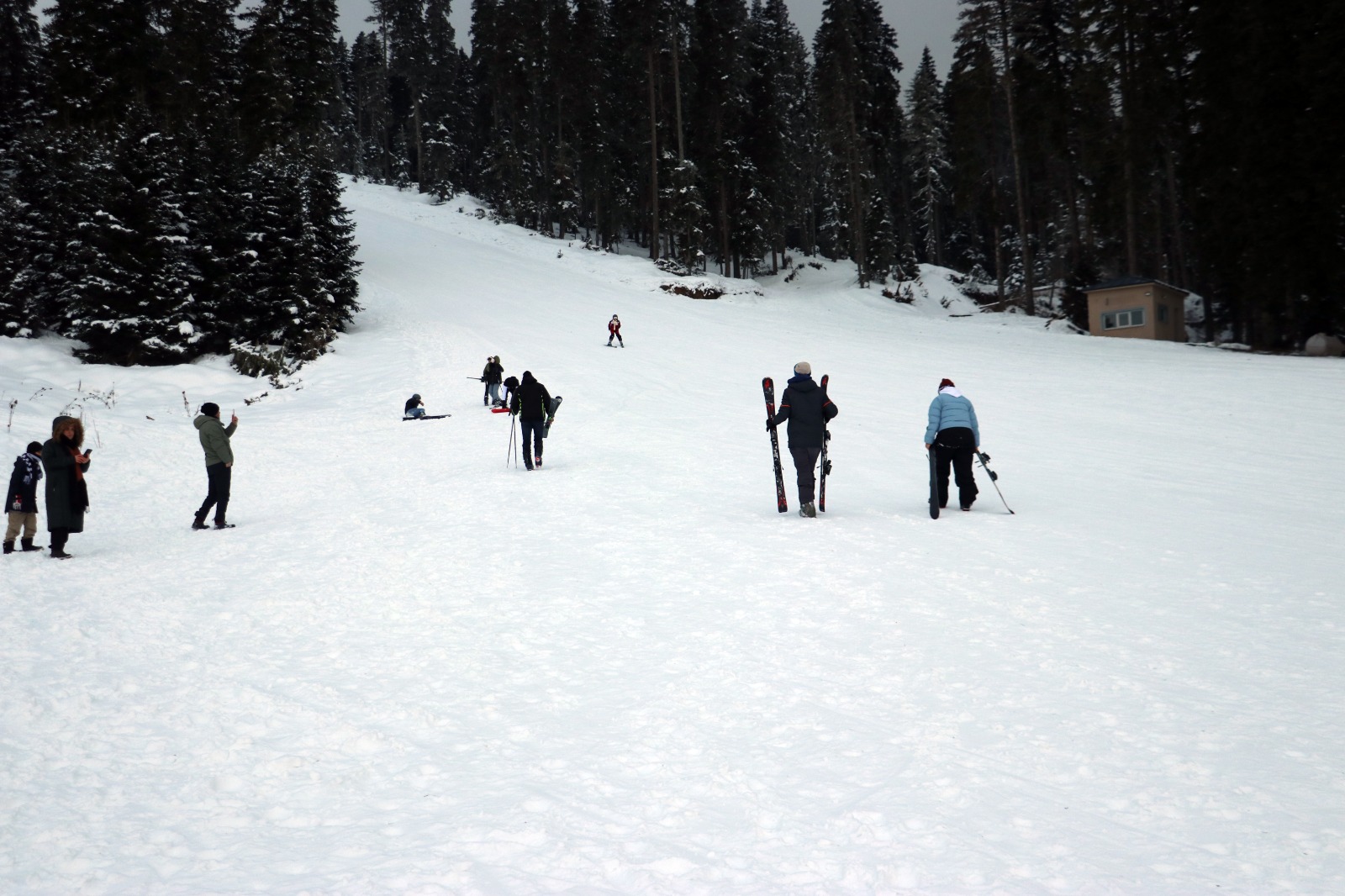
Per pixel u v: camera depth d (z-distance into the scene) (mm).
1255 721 4230
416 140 83688
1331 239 29312
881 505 10836
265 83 40781
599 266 56250
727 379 25891
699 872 2906
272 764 3895
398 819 3355
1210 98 33406
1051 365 28156
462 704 4652
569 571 7734
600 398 22641
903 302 54688
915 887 2811
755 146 64062
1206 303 38812
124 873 2949
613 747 4035
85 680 5164
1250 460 14227
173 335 27500
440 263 51125
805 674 5012
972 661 5172
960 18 50781
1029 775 3674
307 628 6281
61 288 26672
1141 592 6711
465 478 13805
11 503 9719
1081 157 52594
